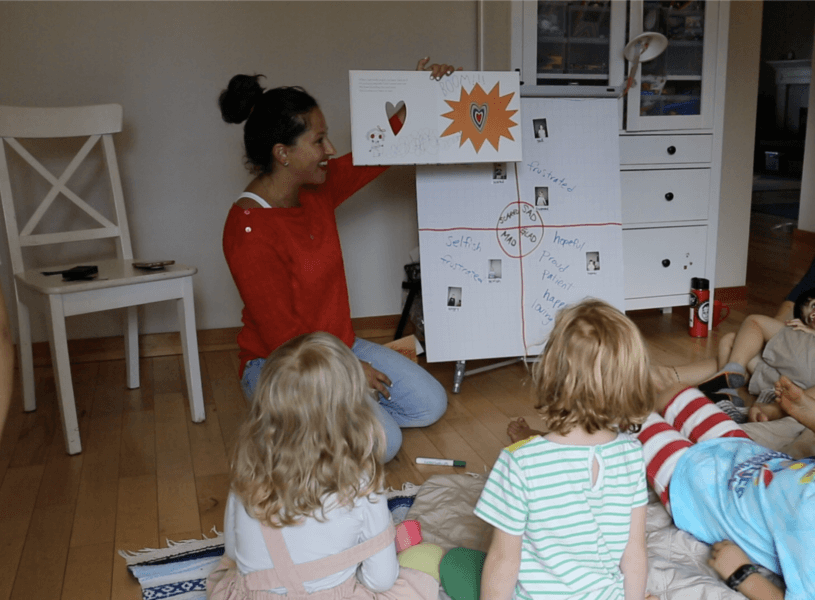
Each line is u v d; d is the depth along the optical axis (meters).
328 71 3.11
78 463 2.14
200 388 2.42
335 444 1.11
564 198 2.62
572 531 1.12
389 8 3.11
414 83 2.26
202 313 3.20
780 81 10.94
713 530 1.53
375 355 2.24
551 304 2.62
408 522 1.52
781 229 6.05
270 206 1.99
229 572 1.28
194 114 3.02
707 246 3.25
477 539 1.62
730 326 3.37
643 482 1.18
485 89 2.31
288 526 1.13
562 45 2.92
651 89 3.05
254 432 1.13
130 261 2.55
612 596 1.16
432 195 2.54
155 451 2.21
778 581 1.39
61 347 2.12
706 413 1.72
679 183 3.15
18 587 1.54
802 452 1.83
